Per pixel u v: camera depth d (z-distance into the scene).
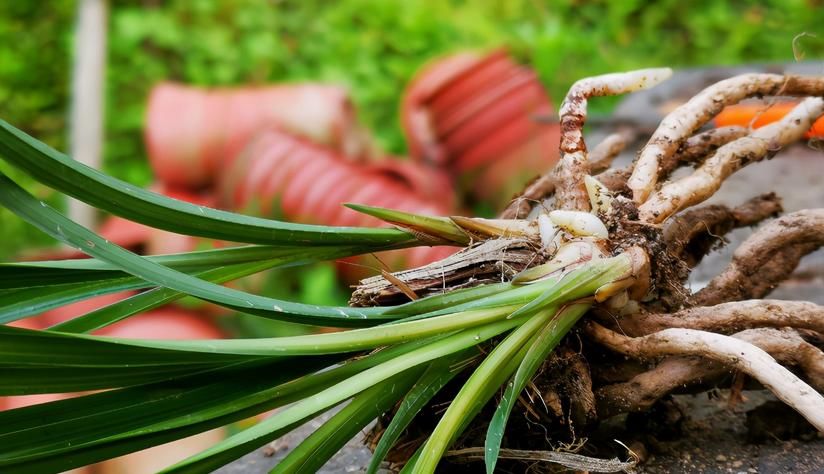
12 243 1.55
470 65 1.27
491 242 0.66
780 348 0.65
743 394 0.74
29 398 0.97
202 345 0.59
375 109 1.83
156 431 0.59
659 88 1.31
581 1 2.20
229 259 0.66
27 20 1.86
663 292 0.67
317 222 1.15
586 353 0.66
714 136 0.73
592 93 0.69
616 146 0.76
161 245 1.10
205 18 1.90
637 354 0.65
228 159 1.20
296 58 1.92
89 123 1.43
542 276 0.64
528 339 0.62
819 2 2.17
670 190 0.68
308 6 1.97
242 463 0.74
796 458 0.67
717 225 0.73
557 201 0.68
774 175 1.12
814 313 0.65
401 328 0.62
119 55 1.84
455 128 1.25
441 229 0.67
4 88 1.83
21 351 0.57
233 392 0.61
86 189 0.60
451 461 0.65
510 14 2.10
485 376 0.61
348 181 1.16
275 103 1.23
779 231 0.69
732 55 2.12
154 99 1.25
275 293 1.18
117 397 0.59
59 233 0.58
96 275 0.63
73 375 0.58
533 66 1.94
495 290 0.64
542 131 1.27
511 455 0.63
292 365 0.63
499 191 1.27
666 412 0.69
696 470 0.67
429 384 0.62
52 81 1.85
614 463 0.62
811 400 0.61
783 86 0.70
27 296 0.62
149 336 1.04
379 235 0.67
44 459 0.58
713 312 0.66
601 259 0.64
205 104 1.23
